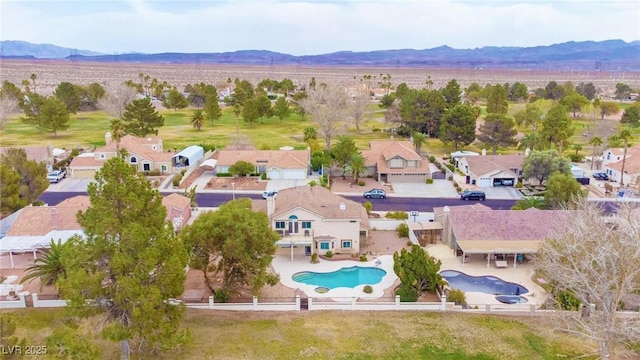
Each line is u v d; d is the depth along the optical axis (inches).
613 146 4003.4
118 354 1414.9
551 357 1456.7
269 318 1652.3
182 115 6663.4
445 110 4768.7
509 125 4133.9
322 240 2206.0
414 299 1766.7
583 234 1469.0
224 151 3806.6
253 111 5753.0
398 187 3398.1
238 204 1994.3
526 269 2097.7
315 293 1861.5
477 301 1825.8
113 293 1312.7
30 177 2691.9
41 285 1722.4
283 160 3580.2
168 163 3700.8
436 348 1489.9
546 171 3284.9
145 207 1369.3
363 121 5551.2
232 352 1440.7
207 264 1756.9
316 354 1445.6
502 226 2204.7
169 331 1315.2
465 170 3602.4
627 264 1293.1
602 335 1316.4
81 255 1305.4
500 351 1481.3
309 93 5408.5
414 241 2349.9
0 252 1945.1
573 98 6161.4
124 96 5944.9
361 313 1701.5
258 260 1715.1
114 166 1323.8
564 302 1675.7
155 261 1299.2
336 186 3422.7
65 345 1141.7
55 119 4877.0
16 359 1127.0
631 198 2928.2
